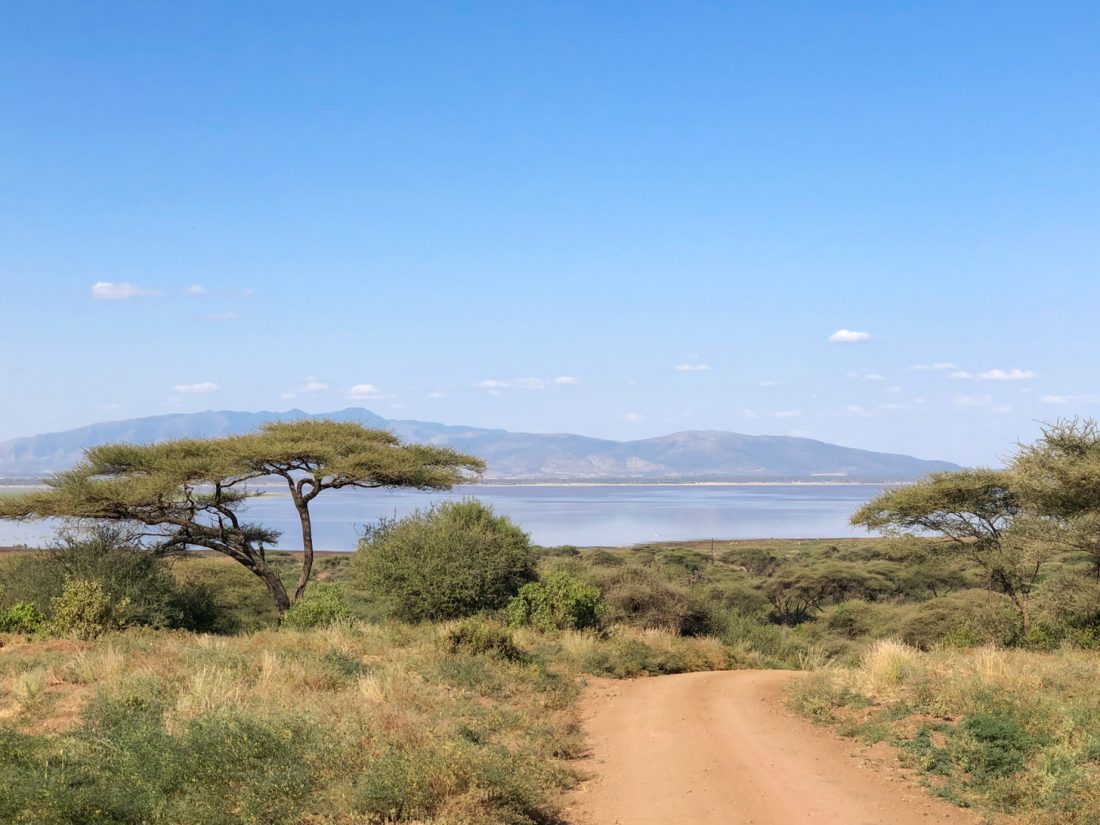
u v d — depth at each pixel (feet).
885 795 32.24
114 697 35.88
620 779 35.58
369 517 641.40
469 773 28.45
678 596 116.88
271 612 116.98
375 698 41.42
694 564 264.72
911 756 36.19
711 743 41.70
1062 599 86.99
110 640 56.44
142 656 49.73
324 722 33.30
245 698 38.78
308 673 46.24
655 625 112.37
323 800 26.45
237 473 100.53
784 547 345.51
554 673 61.26
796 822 29.19
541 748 38.50
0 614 70.54
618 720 48.91
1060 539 79.77
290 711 34.35
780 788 33.32
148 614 81.51
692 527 582.35
